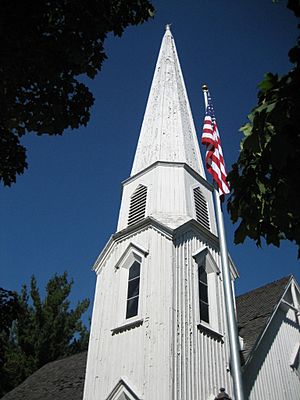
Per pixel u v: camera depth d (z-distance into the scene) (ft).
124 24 30.30
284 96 16.42
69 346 109.60
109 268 52.01
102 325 47.16
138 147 65.41
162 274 44.98
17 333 107.24
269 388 47.91
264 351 51.08
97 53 29.30
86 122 30.45
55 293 114.01
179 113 67.51
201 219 54.90
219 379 42.09
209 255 50.60
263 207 19.30
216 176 44.60
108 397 40.16
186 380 38.63
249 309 60.03
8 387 95.55
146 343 41.04
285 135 16.03
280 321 58.08
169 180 55.77
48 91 28.86
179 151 61.11
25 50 25.81
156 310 42.57
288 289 63.52
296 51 16.67
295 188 16.98
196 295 45.75
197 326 43.29
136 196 56.85
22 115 29.17
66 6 27.53
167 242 47.34
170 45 84.99
